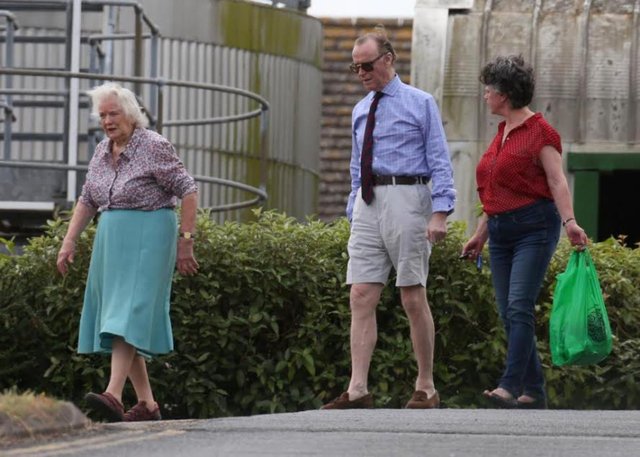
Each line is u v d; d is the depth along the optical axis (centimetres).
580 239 2148
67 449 1603
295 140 4275
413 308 2234
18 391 2556
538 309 2559
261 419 1880
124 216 2134
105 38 3347
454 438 1677
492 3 3581
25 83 3762
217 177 4053
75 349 2533
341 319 2547
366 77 2236
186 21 3994
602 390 2545
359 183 2269
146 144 2145
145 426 1812
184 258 2153
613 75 3509
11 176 3077
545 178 2170
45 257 2570
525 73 2180
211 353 2533
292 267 2558
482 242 2261
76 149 3064
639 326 2577
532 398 2183
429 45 3525
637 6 3562
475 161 3466
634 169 3475
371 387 2519
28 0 3316
